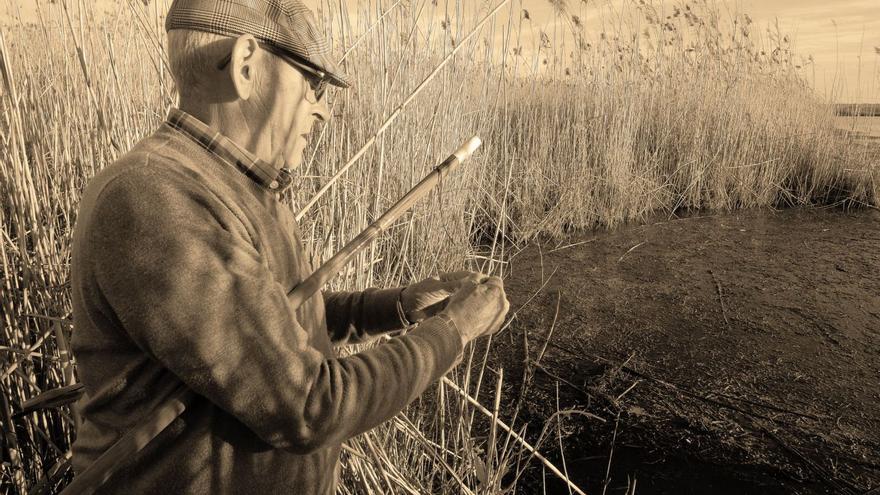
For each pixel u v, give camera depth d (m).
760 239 5.17
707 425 2.46
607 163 5.81
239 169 0.81
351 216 2.26
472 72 4.11
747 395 2.68
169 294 0.67
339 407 0.74
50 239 1.91
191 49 0.79
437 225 3.32
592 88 6.30
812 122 7.41
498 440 2.36
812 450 2.29
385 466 1.79
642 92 6.80
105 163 1.88
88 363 0.75
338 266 0.88
